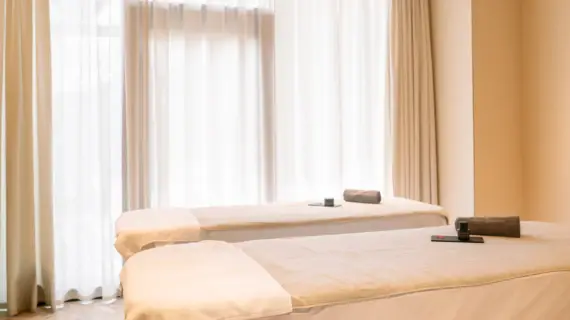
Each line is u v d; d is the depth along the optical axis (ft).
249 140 11.02
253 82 11.03
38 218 9.44
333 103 11.57
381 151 11.94
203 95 10.66
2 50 8.99
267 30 11.13
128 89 10.04
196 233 6.82
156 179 10.30
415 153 11.87
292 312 3.67
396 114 11.78
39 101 9.30
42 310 9.43
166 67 10.31
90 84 9.82
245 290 3.80
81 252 9.84
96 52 9.88
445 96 11.61
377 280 4.12
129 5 10.09
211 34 10.68
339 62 11.54
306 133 11.44
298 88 11.41
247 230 7.11
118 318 9.03
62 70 9.62
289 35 11.34
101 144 9.89
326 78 11.59
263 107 11.10
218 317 3.46
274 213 7.88
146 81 10.14
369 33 11.78
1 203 9.17
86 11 9.77
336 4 11.53
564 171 10.12
